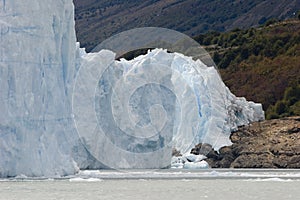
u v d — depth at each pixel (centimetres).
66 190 12950
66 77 15675
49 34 14912
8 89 14175
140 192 12862
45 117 14812
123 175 16125
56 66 15150
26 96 14338
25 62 14375
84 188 13288
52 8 15012
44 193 12494
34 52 14575
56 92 15100
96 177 15388
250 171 18562
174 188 13575
